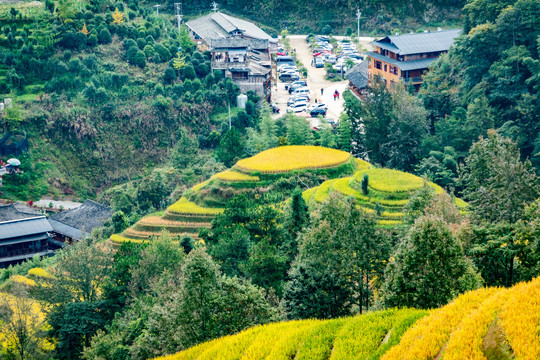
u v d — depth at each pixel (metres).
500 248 61.31
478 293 49.34
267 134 157.62
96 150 170.50
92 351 73.19
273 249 80.94
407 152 138.50
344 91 199.25
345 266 65.44
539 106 137.12
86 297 90.56
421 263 57.34
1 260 131.38
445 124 139.38
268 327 59.59
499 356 40.78
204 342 60.25
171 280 81.25
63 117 170.62
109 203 158.12
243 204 94.31
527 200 79.69
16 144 162.25
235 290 63.97
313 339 53.75
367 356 48.81
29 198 158.00
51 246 139.62
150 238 104.38
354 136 146.62
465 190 102.19
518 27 148.38
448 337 45.22
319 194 109.19
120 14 197.38
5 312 83.25
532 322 41.59
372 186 104.69
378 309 60.75
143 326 74.75
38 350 83.50
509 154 85.69
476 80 151.38
